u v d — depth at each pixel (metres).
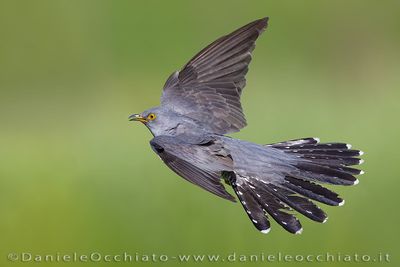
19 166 15.81
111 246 13.55
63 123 19.14
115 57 22.69
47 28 23.25
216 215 13.63
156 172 14.86
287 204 9.33
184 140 9.48
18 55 22.81
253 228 13.38
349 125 17.47
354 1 23.89
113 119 19.03
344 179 9.78
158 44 23.02
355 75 22.31
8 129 19.03
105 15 23.41
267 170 9.73
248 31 9.96
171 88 10.11
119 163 15.62
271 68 21.89
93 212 14.12
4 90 21.97
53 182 14.90
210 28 23.39
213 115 9.91
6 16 23.38
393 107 18.58
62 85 21.92
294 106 18.61
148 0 23.52
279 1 23.78
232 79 9.97
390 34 23.61
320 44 23.33
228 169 9.10
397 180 14.96
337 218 13.70
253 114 18.06
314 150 9.93
